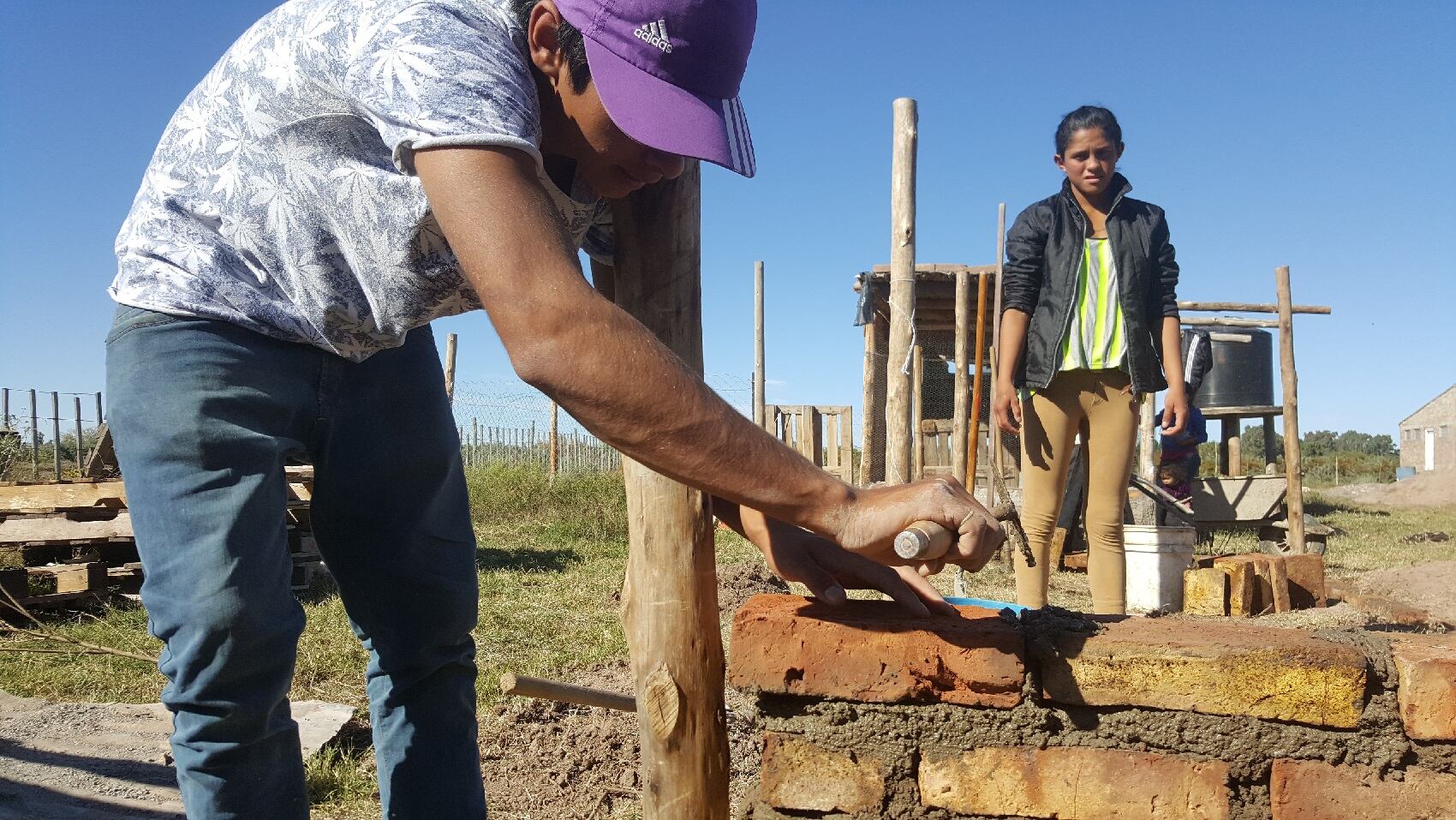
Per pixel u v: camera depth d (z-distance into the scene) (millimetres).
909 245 4773
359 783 3146
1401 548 11188
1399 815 1710
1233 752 1758
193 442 1492
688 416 1239
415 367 1840
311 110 1424
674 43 1324
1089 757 1803
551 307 1174
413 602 1871
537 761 3262
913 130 4770
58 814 2828
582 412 1227
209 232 1536
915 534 1346
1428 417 46125
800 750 1878
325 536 1870
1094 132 3852
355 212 1454
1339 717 1725
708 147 1332
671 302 1881
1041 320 3971
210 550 1473
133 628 5629
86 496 6613
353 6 1370
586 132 1410
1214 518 10227
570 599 6586
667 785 1864
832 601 1896
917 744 1845
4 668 4625
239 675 1505
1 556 7535
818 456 14828
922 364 12500
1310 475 45969
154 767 3277
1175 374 4078
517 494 12227
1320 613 5219
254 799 1555
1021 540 2896
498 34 1305
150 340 1510
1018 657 1782
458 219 1190
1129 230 3938
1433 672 1696
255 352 1562
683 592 1856
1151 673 1772
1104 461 3980
